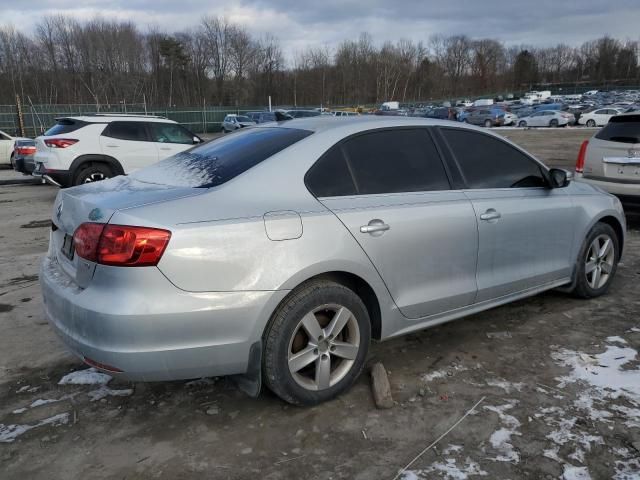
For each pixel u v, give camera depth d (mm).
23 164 13328
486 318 4379
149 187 3086
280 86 81062
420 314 3494
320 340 3055
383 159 3428
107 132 10773
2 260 6418
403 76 93812
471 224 3639
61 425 3014
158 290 2609
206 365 2760
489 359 3674
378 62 90312
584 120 41438
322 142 3238
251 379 2945
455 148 3809
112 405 3203
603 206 4676
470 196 3723
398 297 3354
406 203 3369
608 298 4797
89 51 69625
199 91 77312
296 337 3033
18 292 5215
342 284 3250
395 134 3555
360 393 3279
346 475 2566
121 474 2615
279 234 2840
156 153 11250
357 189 3242
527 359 3656
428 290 3496
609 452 2678
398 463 2639
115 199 2869
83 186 3418
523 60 122125
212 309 2689
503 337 4012
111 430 2963
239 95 78062
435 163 3662
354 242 3080
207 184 2979
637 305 4613
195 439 2871
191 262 2641
